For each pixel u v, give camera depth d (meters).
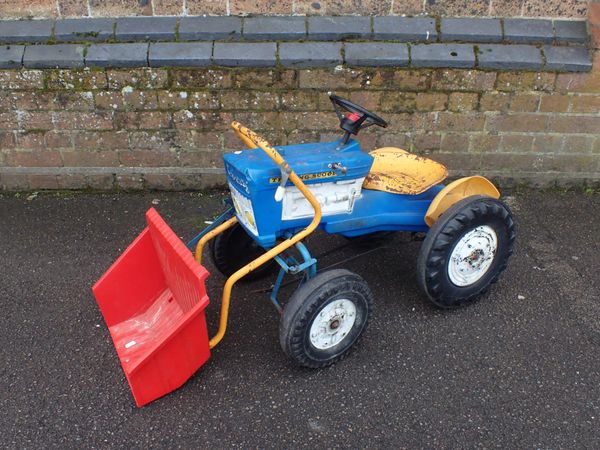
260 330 1.37
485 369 1.25
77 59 1.76
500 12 1.83
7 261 1.64
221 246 1.43
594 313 1.43
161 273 1.35
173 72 1.79
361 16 1.84
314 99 1.84
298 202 1.21
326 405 1.17
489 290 1.51
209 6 1.82
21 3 1.80
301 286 1.17
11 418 1.13
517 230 1.79
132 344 1.27
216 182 1.99
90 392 1.20
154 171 1.96
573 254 1.67
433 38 1.81
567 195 1.99
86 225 1.82
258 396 1.19
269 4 1.82
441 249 1.26
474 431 1.11
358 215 1.30
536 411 1.15
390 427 1.11
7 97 1.82
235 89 1.82
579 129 1.90
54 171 1.96
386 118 1.88
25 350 1.31
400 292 1.50
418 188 1.34
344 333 1.24
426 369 1.25
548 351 1.31
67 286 1.53
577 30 1.82
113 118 1.86
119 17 1.83
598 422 1.12
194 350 1.17
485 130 1.90
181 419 1.13
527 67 1.79
